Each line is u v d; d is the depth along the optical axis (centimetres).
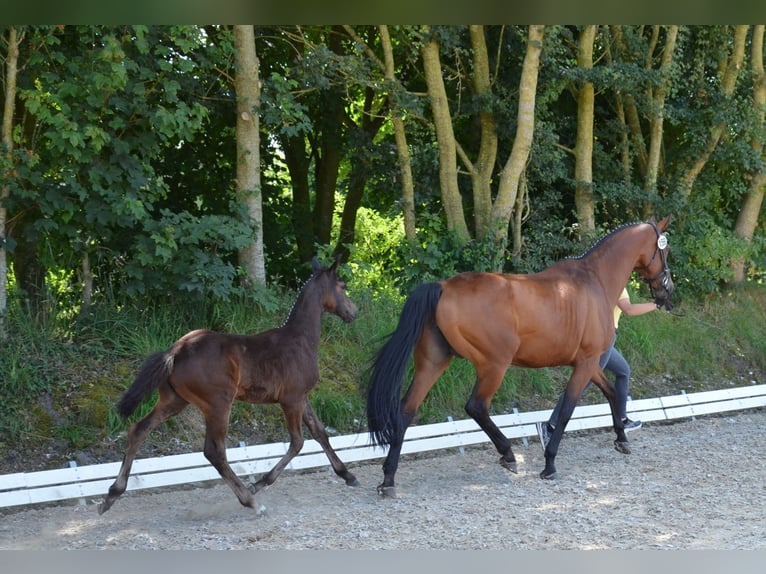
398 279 1152
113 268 975
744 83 1476
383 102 1338
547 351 727
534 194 1351
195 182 1187
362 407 903
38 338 851
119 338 894
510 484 731
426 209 1258
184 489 739
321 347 971
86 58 874
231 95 1088
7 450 735
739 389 1086
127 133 939
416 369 721
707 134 1420
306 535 576
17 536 589
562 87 1255
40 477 659
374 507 656
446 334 702
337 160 1457
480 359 708
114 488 618
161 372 599
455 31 1158
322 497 693
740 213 1541
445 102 1180
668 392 1115
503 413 963
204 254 917
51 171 900
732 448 865
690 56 1455
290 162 1434
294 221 1330
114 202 878
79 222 923
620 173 1410
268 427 845
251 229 983
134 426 626
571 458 838
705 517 612
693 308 1348
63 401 795
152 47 951
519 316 709
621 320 1184
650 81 1291
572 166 1397
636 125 1430
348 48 1341
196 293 932
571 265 764
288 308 1012
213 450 618
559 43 1211
